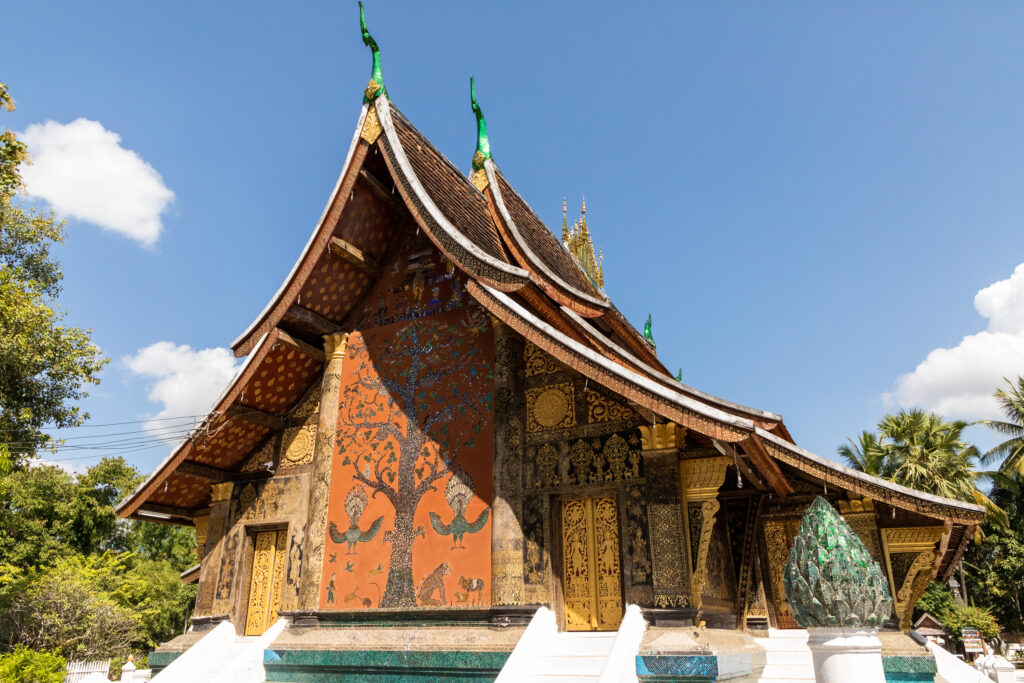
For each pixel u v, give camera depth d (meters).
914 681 7.41
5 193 15.48
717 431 6.99
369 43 10.45
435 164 10.95
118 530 38.00
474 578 8.44
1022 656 28.27
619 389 7.57
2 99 13.68
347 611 9.02
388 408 10.03
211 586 10.45
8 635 20.27
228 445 10.80
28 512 30.84
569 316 9.21
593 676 6.91
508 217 10.61
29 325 16.67
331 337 10.80
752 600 9.54
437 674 7.93
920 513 7.18
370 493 9.63
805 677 8.12
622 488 8.01
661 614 7.23
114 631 22.88
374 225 10.74
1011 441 32.19
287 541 10.09
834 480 7.45
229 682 8.49
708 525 7.69
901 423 31.20
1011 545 31.11
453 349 9.88
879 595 3.81
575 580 8.23
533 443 8.79
